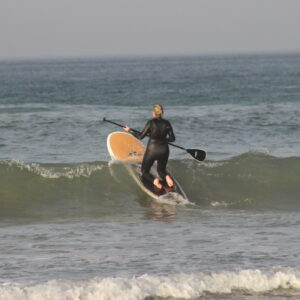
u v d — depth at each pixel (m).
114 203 39.06
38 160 52.81
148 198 40.28
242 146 62.16
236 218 34.97
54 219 34.94
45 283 20.91
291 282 22.03
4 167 42.34
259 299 20.59
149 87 178.12
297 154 57.09
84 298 19.78
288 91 144.25
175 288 20.89
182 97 134.00
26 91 168.25
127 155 46.50
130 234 30.31
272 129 73.38
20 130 69.50
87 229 31.75
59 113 86.12
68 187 40.91
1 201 38.00
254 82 192.25
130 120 79.56
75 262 24.80
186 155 55.09
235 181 43.91
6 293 19.73
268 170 45.56
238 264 24.50
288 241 28.58
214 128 73.81
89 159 53.44
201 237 29.48
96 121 76.81
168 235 30.03
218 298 20.62
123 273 23.20
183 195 39.94
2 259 25.27
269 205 39.75
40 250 26.92
